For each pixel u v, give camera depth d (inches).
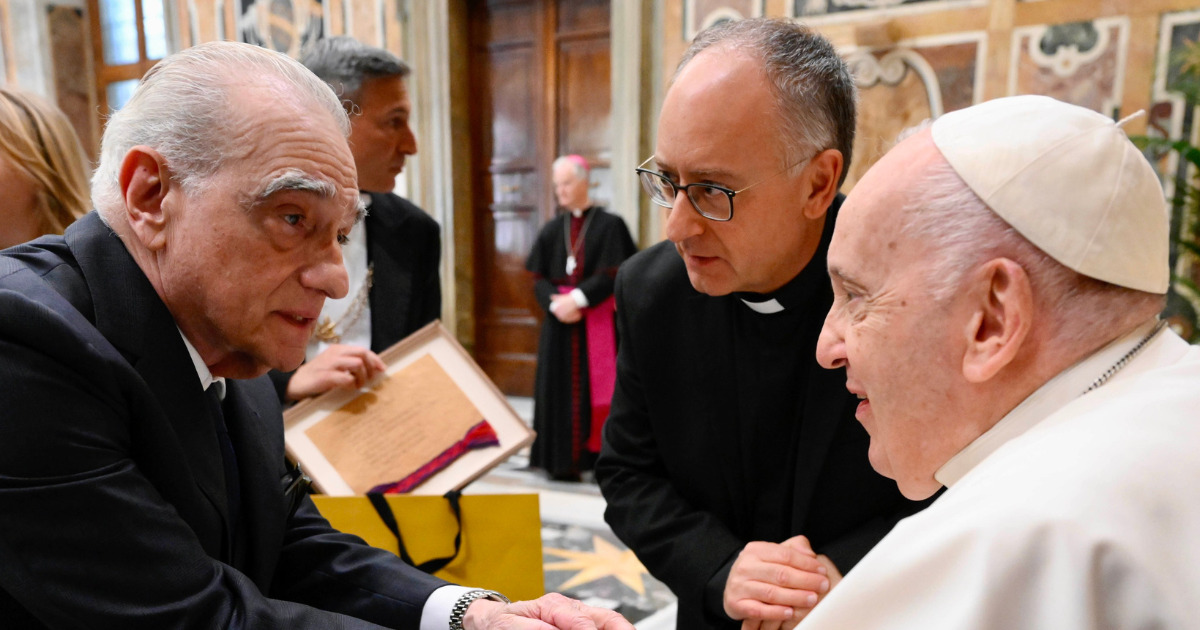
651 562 55.3
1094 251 28.5
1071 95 176.9
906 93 189.6
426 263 96.1
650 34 216.8
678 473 58.1
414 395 73.9
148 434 37.2
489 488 184.5
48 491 32.8
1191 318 164.9
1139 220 29.4
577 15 245.9
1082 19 173.9
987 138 30.4
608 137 246.7
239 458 46.0
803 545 48.9
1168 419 26.8
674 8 211.8
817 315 51.8
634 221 221.5
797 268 50.3
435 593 48.4
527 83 254.7
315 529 53.3
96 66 307.7
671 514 55.9
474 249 266.1
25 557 32.7
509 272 265.7
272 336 39.0
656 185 50.8
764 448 55.2
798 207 46.9
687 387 56.6
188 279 37.5
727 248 47.1
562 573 135.6
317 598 50.2
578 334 190.4
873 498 51.4
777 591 46.5
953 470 31.8
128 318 37.4
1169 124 169.3
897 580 26.5
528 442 73.9
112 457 34.9
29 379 32.9
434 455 70.9
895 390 31.8
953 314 30.0
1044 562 23.9
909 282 30.8
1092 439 26.5
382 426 71.5
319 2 257.0
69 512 33.2
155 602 35.2
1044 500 24.9
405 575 49.9
